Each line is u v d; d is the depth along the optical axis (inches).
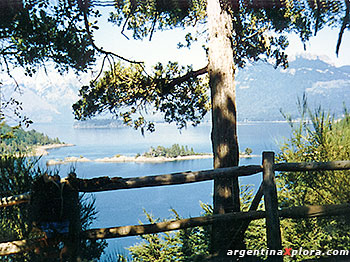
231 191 204.4
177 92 310.3
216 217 129.6
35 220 106.3
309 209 134.3
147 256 184.9
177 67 303.1
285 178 197.3
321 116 184.2
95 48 276.2
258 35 315.9
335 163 137.3
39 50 253.3
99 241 155.3
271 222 130.0
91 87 303.7
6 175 161.8
